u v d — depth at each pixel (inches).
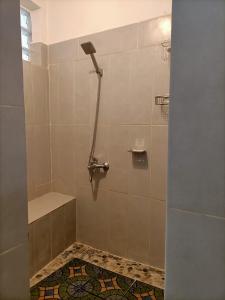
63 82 81.0
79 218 84.8
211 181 19.3
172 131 20.5
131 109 70.2
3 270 27.5
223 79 18.1
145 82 67.2
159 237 71.0
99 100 74.8
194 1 18.6
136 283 65.7
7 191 27.0
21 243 29.2
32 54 82.0
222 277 19.7
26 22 81.8
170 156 20.8
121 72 70.3
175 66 19.7
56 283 65.3
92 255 78.7
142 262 74.5
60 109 83.0
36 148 81.1
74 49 77.5
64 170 85.5
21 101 27.7
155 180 69.4
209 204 19.6
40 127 82.0
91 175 79.2
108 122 74.4
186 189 20.4
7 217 27.3
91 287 64.0
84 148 80.2
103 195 78.8
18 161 28.0
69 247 83.0
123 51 69.4
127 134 71.7
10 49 26.1
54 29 80.7
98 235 81.6
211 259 20.0
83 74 76.8
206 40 18.4
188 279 21.2
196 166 19.8
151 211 71.2
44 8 80.7
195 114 19.4
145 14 66.1
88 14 74.5
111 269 71.7
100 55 73.0
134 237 74.9
